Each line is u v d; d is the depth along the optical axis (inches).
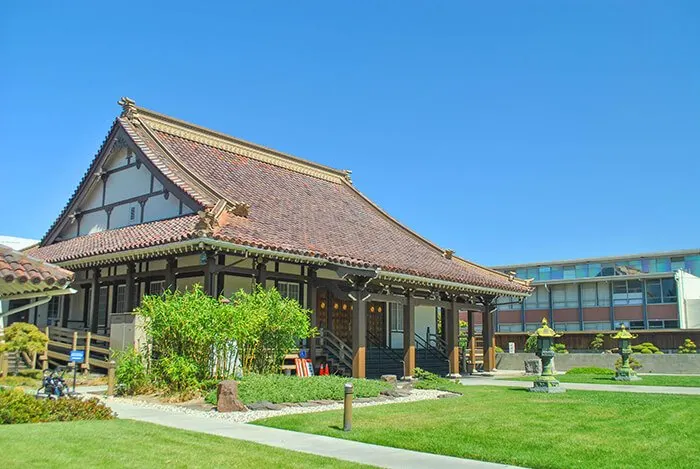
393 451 378.0
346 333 1031.0
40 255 984.3
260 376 642.2
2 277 363.6
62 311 1022.4
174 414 514.0
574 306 2150.6
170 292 701.3
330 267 839.1
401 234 1202.0
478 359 1328.7
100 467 302.7
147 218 888.9
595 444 402.6
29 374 799.1
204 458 335.3
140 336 680.4
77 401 476.7
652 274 1998.0
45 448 335.3
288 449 374.3
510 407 587.8
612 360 1263.5
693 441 418.3
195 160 971.9
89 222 1007.0
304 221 938.1
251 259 836.0
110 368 644.7
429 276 918.4
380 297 885.8
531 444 400.2
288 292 892.0
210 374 624.4
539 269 2359.7
